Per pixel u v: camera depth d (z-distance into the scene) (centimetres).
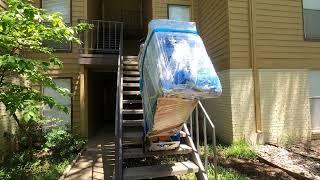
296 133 891
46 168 634
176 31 477
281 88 888
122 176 464
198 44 463
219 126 934
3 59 400
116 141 487
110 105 1639
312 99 926
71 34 534
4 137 743
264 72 877
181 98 428
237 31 870
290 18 909
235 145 805
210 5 1023
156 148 516
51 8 1030
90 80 1080
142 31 1430
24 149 786
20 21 461
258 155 729
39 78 514
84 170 639
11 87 490
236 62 862
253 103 866
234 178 554
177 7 1166
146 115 510
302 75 909
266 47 883
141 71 577
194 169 510
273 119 877
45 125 945
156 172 491
